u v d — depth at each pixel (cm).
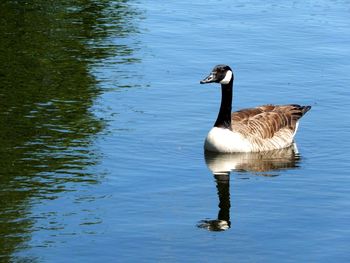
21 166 1894
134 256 1514
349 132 2189
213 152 2059
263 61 2708
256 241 1584
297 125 2181
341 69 2641
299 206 1744
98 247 1544
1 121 2152
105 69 2583
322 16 3219
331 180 1889
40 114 2211
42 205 1711
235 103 2362
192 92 2427
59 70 2553
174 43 2859
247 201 1767
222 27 3055
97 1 3353
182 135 2131
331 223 1664
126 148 2025
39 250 1527
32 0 3309
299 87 2488
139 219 1664
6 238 1570
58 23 3020
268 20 3153
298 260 1509
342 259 1512
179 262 1496
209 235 1602
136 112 2258
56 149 1994
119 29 2989
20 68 2559
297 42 2902
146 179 1862
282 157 2055
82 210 1695
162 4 3350
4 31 2898
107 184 1823
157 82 2492
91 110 2258
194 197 1781
